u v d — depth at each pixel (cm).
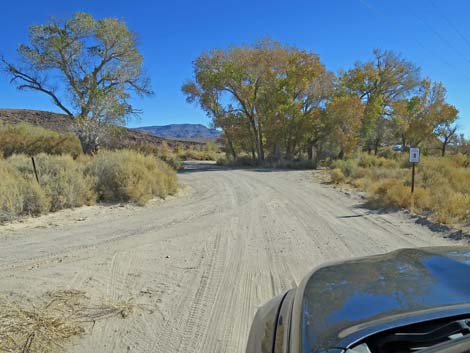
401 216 932
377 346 167
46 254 625
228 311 407
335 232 780
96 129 2688
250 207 1125
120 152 1739
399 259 280
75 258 604
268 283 490
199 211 1062
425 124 4438
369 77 3950
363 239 716
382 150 4734
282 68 3678
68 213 990
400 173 1800
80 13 3105
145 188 1271
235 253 635
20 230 799
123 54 3362
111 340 346
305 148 3953
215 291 464
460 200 917
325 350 169
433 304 193
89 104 2956
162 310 410
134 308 413
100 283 491
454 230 740
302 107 3781
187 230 816
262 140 4066
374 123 3984
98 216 976
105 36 3200
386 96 4231
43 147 2375
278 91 3675
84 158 1700
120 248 666
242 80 3819
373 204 1106
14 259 596
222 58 3859
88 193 1131
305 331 191
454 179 1423
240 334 356
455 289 209
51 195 1020
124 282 495
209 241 719
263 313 273
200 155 5881
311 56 3662
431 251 293
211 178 2269
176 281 501
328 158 3494
